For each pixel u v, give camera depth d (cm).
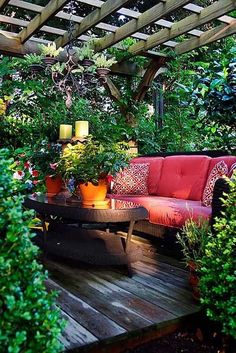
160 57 500
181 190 372
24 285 92
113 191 412
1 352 82
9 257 90
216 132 340
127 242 248
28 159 341
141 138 530
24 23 420
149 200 336
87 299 199
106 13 357
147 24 379
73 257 248
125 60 516
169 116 546
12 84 500
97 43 459
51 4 357
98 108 606
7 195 99
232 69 278
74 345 147
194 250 209
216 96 279
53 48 345
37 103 511
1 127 448
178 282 231
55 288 217
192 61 571
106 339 153
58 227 323
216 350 164
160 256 298
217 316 161
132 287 220
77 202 266
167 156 419
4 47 446
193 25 386
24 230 95
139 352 162
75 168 257
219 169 310
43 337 89
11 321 84
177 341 171
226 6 347
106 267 264
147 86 536
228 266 159
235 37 516
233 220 170
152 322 170
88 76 383
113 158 254
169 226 294
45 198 290
